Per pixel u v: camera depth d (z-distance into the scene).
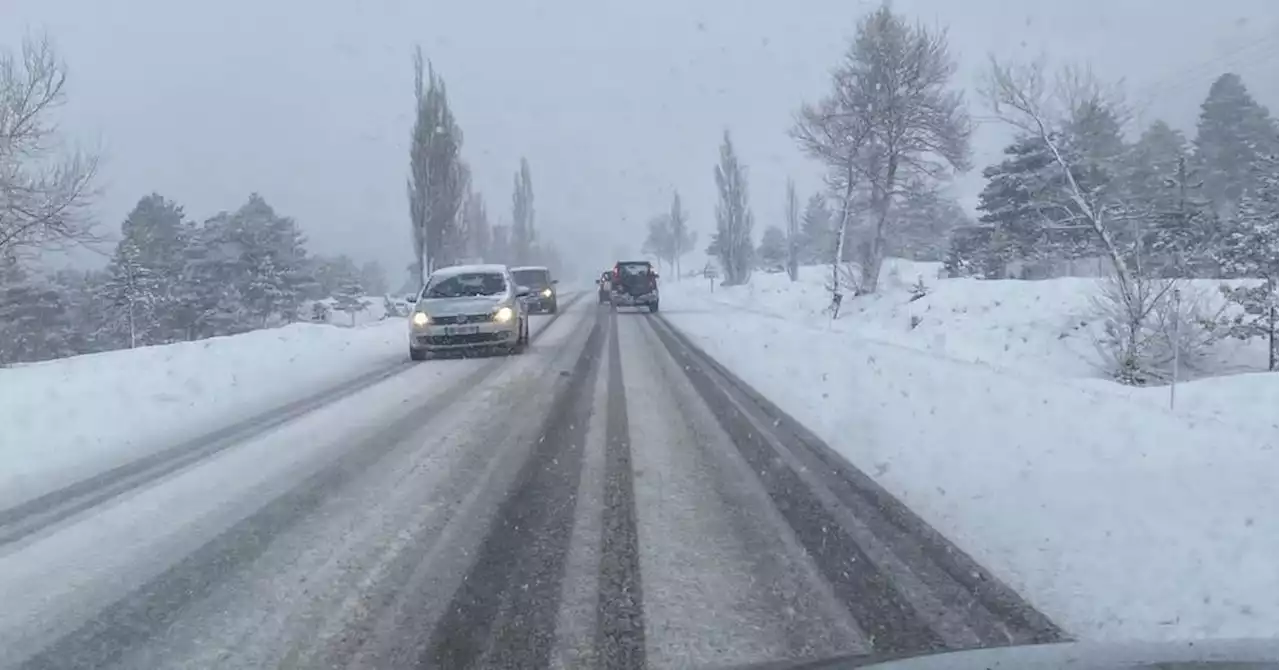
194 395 13.19
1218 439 8.98
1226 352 20.48
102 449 9.45
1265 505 6.45
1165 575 5.12
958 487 7.31
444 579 5.30
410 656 4.24
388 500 7.16
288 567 5.55
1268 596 4.75
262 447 9.38
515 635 4.47
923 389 12.63
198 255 57.12
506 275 19.52
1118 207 28.77
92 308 54.06
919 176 33.56
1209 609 4.60
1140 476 7.46
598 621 4.62
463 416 11.14
